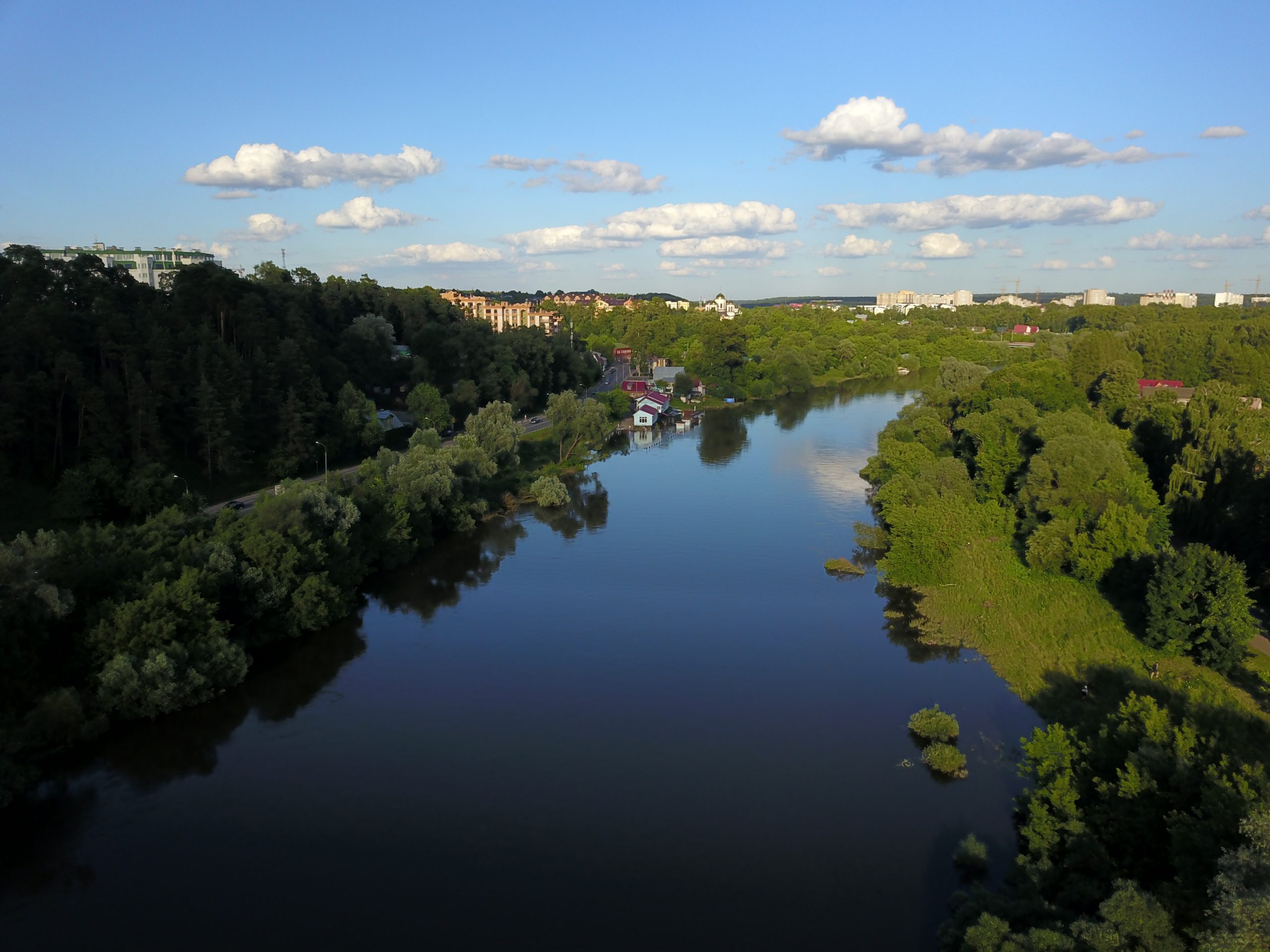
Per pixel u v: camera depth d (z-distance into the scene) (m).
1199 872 25.81
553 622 60.22
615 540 79.38
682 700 48.66
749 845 35.75
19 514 68.56
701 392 178.00
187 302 99.69
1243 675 45.84
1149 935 23.98
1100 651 50.47
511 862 34.97
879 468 92.25
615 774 41.19
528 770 41.59
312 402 97.38
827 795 39.19
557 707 47.94
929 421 97.88
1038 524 67.25
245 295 105.19
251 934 31.23
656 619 60.44
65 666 46.31
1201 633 47.75
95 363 82.00
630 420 150.38
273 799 39.47
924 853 35.03
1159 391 98.62
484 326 164.00
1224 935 21.38
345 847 36.06
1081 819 32.31
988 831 36.28
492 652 55.44
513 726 45.81
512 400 142.00
